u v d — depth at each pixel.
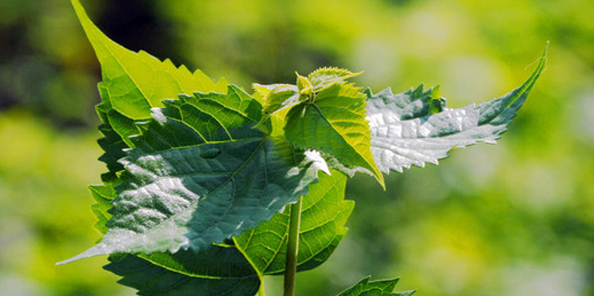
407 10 7.46
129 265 1.31
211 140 1.09
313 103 1.09
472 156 6.29
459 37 6.85
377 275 5.98
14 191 6.13
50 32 11.09
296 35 8.23
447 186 6.32
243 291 1.35
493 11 7.02
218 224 0.98
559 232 6.16
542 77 6.36
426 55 6.79
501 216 6.20
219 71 8.71
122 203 0.98
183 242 0.94
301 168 1.06
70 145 6.91
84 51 11.03
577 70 6.55
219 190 1.03
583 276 5.83
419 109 1.30
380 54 6.91
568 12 6.62
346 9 7.59
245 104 1.13
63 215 5.90
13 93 10.83
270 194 1.03
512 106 1.26
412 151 1.21
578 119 6.25
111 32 10.73
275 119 1.13
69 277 5.10
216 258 1.34
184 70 1.26
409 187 6.42
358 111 1.07
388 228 6.29
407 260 6.08
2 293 5.07
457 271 5.93
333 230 1.39
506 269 5.91
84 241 5.71
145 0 10.30
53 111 10.20
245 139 1.10
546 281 5.69
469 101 6.34
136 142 1.06
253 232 1.35
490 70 6.48
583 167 6.24
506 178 6.23
